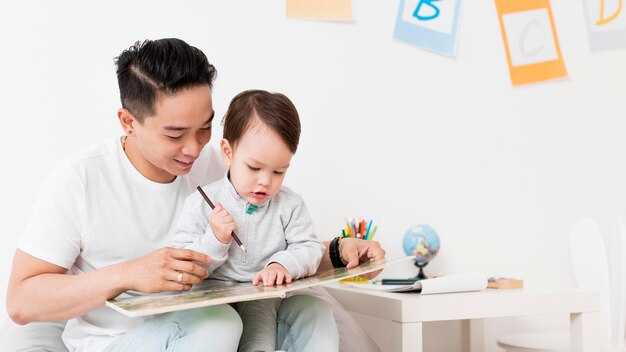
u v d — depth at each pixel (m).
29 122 1.78
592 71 2.24
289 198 1.32
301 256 1.24
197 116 1.18
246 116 1.21
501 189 2.16
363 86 2.05
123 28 1.85
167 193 1.34
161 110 1.16
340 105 2.03
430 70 2.11
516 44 2.18
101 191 1.27
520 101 2.18
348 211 2.01
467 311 1.44
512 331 2.16
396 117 2.08
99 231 1.26
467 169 2.13
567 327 2.19
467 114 2.14
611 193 2.24
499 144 2.16
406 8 2.09
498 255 2.14
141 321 1.27
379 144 2.05
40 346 1.33
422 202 2.09
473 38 2.15
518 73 2.18
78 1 1.82
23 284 1.15
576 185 2.22
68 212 1.22
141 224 1.30
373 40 2.06
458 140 2.13
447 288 1.49
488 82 2.16
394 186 2.06
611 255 2.16
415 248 1.89
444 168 2.11
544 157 2.20
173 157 1.23
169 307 0.92
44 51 1.79
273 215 1.29
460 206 2.12
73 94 1.81
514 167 2.17
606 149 2.25
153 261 1.08
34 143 1.78
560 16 2.22
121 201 1.29
